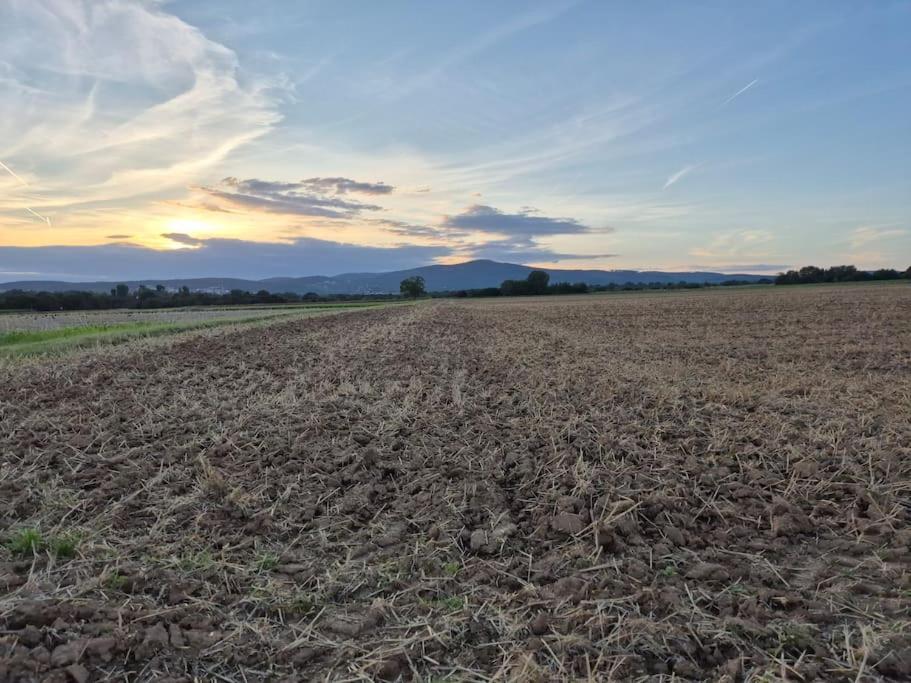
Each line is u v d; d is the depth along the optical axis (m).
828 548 4.27
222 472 5.76
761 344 18.17
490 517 4.84
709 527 4.67
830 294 53.53
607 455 6.06
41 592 3.58
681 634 3.19
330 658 3.09
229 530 4.64
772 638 3.17
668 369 12.59
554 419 7.73
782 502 4.80
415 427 7.51
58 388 10.25
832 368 12.87
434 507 5.06
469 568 4.04
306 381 11.04
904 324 24.00
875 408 8.18
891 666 2.91
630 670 2.94
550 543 4.39
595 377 11.34
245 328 25.41
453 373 12.35
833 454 6.09
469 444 6.77
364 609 3.56
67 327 25.98
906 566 3.91
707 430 7.21
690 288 120.81
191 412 8.12
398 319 35.28
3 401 9.12
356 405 8.73
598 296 90.88
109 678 2.87
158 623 3.28
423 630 3.32
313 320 33.03
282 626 3.39
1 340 19.69
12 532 4.43
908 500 4.92
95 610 3.38
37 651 2.96
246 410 8.30
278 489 5.42
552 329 26.64
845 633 3.16
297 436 7.07
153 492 5.31
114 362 13.41
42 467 6.03
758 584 3.78
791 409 8.30
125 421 7.85
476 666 3.02
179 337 20.48
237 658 3.08
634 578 3.80
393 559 4.17
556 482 5.46
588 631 3.24
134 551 4.24
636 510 4.77
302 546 4.42
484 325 30.20
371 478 5.76
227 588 3.74
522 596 3.62
